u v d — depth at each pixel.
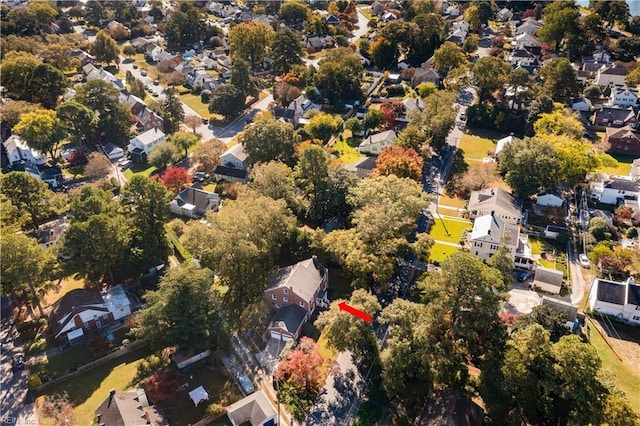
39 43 193.62
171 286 69.56
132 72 198.00
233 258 80.81
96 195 89.12
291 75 173.12
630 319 79.88
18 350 74.94
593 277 90.38
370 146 136.38
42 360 72.88
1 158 129.25
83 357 73.19
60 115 130.12
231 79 165.62
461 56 181.38
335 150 138.50
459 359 66.12
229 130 153.62
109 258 82.50
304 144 129.88
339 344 68.31
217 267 80.81
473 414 61.78
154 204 86.94
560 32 194.00
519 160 110.56
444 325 67.12
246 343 76.19
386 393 67.62
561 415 61.22
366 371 71.50
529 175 109.62
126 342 74.62
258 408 62.19
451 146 141.38
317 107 167.50
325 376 70.81
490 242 92.31
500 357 63.50
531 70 180.62
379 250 82.81
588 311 82.38
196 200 111.94
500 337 65.69
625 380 70.00
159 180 119.56
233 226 81.12
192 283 69.81
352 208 100.69
